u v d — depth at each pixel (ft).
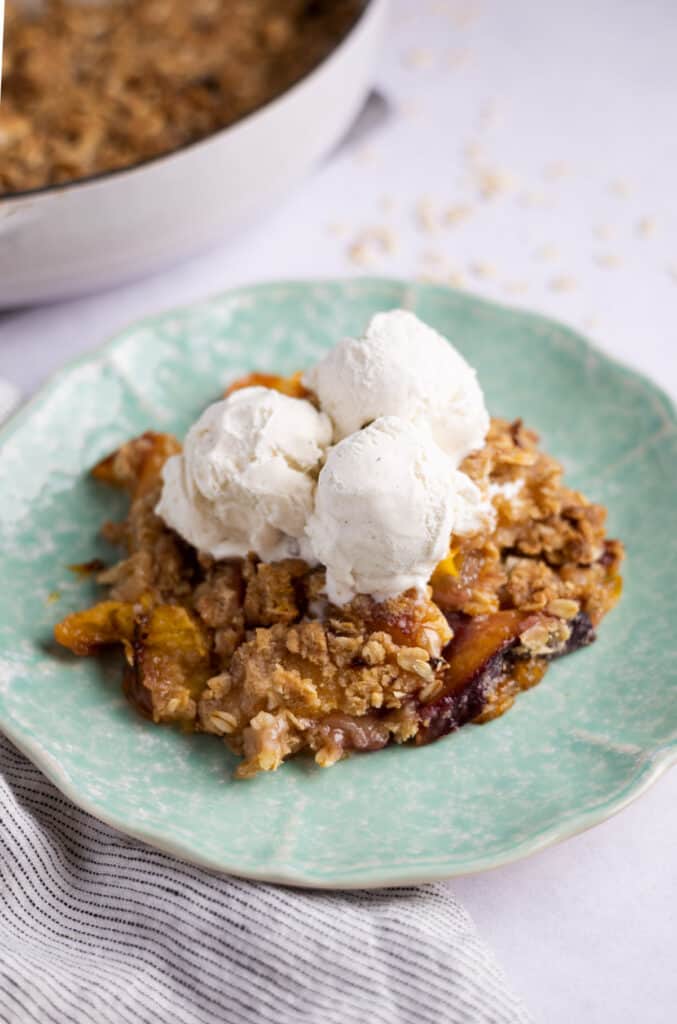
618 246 2.47
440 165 2.59
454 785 1.78
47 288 2.22
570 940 1.71
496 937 1.71
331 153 2.60
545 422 2.12
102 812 1.71
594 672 1.87
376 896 1.71
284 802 1.77
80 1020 1.60
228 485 1.85
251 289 2.21
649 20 2.82
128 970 1.65
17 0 2.54
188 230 2.23
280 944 1.65
